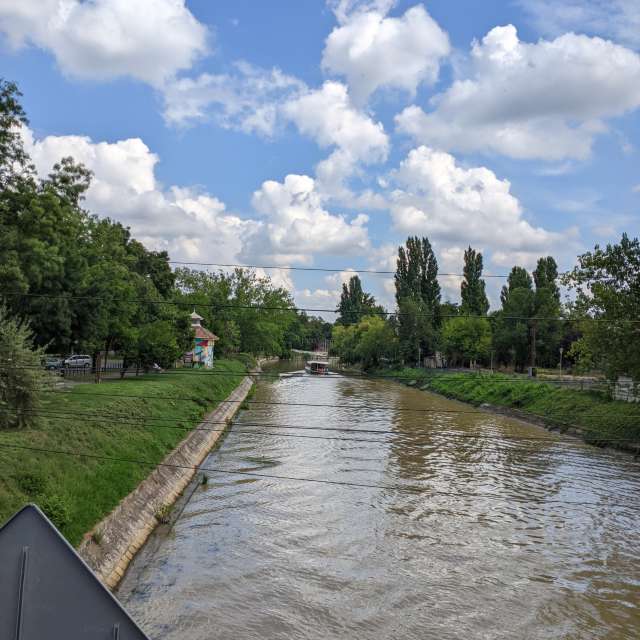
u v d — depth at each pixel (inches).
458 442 1419.8
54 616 130.3
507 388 2043.6
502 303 3201.3
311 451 1285.7
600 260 1300.4
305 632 534.0
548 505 922.1
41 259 1008.2
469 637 533.0
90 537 616.7
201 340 2524.6
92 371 1702.8
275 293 3838.6
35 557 131.6
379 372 3661.4
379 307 5334.6
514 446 1380.4
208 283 3499.0
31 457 692.1
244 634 527.5
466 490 1000.9
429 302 3585.1
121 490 766.5
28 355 792.9
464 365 3432.6
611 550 742.5
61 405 985.5
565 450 1341.0
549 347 2736.2
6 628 130.7
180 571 653.3
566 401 1710.1
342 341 4726.9
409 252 3634.4
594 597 615.5
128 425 1003.9
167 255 2518.5
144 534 736.3
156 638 514.6
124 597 587.8
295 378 3565.5
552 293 2987.2
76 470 736.3
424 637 530.9
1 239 967.6
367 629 542.6
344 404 2169.0
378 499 939.3
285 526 805.2
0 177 1001.5
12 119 971.3
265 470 1106.7
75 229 1135.0
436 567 682.8
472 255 3336.6
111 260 1464.1
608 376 1336.1
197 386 1732.3
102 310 1221.7
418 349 3385.8
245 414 1850.4
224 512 856.9
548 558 714.8
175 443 1095.6
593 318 1332.4
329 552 720.3
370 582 639.8
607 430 1412.4
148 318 1817.2
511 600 605.6
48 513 592.4
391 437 1469.0
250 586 622.2
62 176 1104.8
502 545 753.6
